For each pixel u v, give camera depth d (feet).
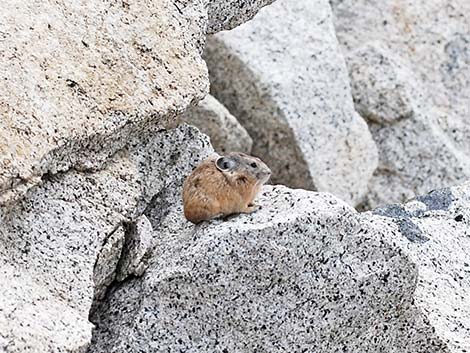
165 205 39.24
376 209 46.19
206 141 40.73
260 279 35.01
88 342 32.81
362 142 62.08
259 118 59.62
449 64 69.82
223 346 35.12
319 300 35.73
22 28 36.99
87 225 35.99
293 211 35.53
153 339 34.88
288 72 59.67
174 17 40.78
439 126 67.00
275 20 60.64
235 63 58.95
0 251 33.73
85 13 38.68
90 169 37.09
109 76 37.96
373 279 36.17
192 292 34.91
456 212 46.14
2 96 35.06
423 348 38.24
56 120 35.76
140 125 38.45
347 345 36.70
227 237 34.68
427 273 42.14
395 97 64.80
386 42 69.36
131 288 36.73
